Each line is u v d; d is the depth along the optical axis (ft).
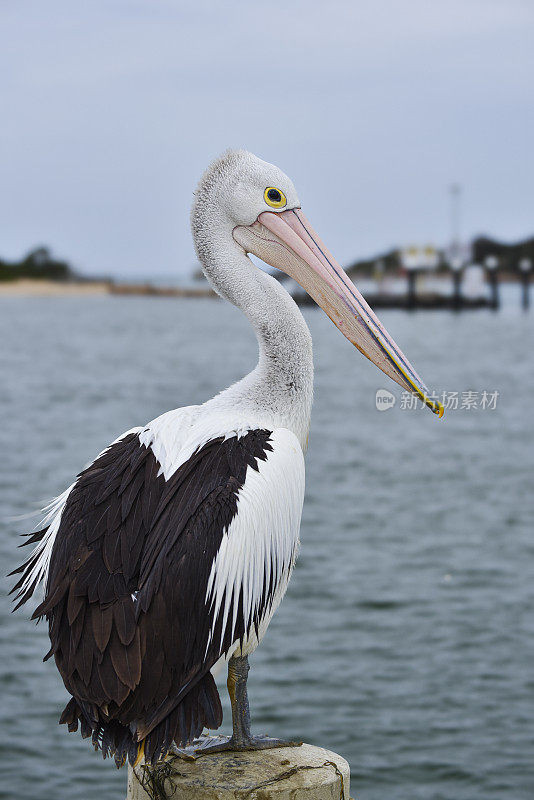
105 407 153.79
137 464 18.28
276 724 46.32
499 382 197.26
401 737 45.50
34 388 177.37
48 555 18.21
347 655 53.62
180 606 16.65
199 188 21.45
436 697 49.01
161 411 149.48
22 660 51.24
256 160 21.57
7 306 609.42
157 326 401.70
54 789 41.45
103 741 16.52
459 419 149.48
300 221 21.75
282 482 18.43
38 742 44.57
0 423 135.13
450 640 56.08
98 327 388.16
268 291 20.88
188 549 16.97
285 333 20.67
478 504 91.20
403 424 144.46
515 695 49.16
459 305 419.74
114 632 16.30
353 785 42.16
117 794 41.14
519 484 100.78
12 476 97.81
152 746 16.25
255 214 21.47
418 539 78.13
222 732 43.75
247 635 18.15
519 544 76.43
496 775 42.73
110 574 16.83
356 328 21.39
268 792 17.25
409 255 416.46
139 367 220.43
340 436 133.18
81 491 18.21
